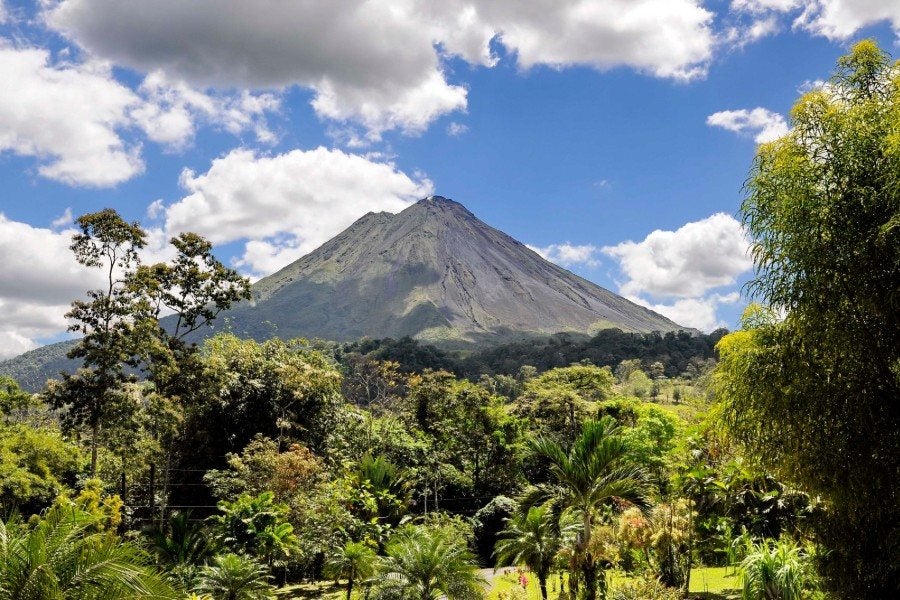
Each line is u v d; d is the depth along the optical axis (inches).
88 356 1231.5
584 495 657.0
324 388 1711.4
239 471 1332.4
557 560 813.9
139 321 1272.1
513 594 847.1
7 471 1032.2
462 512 1891.0
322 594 1192.2
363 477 1514.5
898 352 435.5
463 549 856.3
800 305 468.1
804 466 478.6
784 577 575.5
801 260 462.6
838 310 451.2
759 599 590.9
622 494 645.9
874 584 474.3
